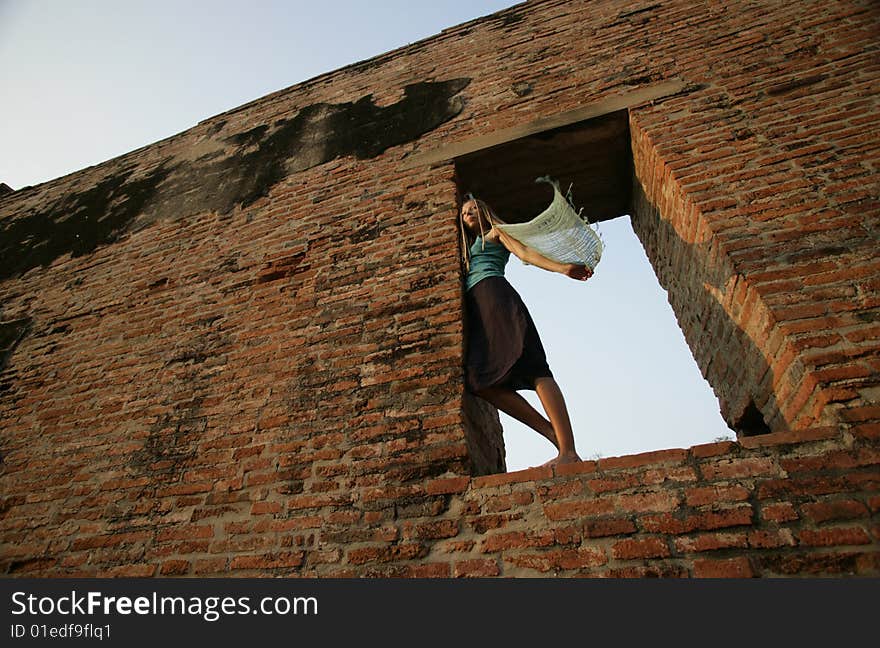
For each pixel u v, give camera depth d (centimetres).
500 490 224
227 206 443
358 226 365
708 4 398
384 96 464
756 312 243
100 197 534
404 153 401
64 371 374
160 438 304
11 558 277
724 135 309
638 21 412
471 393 271
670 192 315
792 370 223
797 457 197
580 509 209
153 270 420
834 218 251
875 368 204
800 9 361
